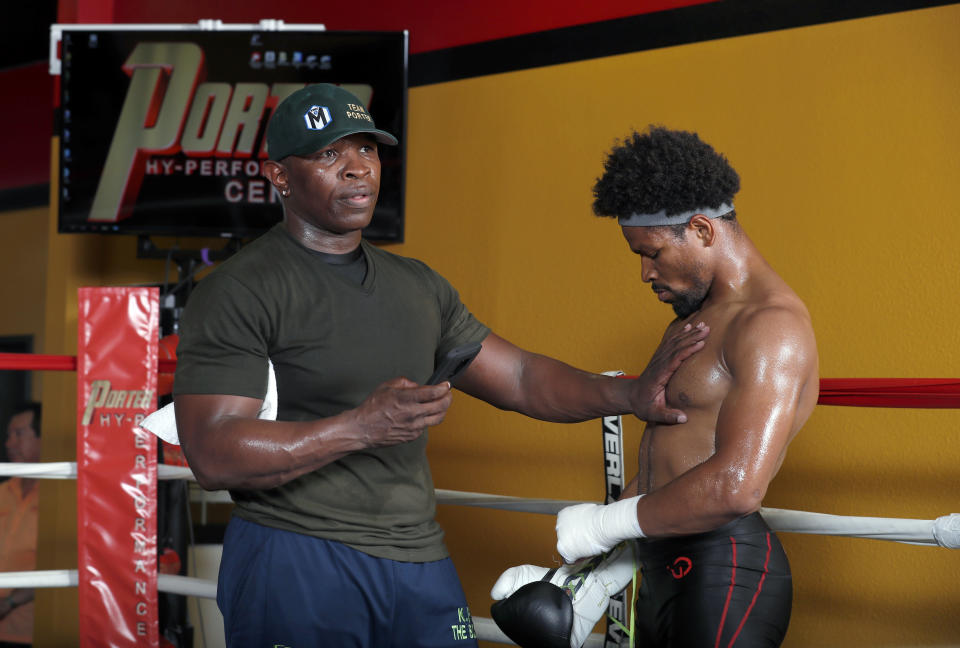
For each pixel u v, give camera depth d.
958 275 2.31
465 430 3.14
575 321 2.94
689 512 1.27
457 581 1.64
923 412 2.32
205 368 1.41
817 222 2.53
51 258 3.79
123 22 3.96
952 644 2.24
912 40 2.41
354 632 1.49
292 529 1.48
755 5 2.66
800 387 1.28
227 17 3.72
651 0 2.85
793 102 2.58
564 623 1.41
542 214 3.03
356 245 1.60
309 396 1.49
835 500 2.44
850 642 2.39
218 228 3.28
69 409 3.71
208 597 2.33
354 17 3.45
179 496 3.05
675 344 1.43
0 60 5.81
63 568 3.65
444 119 3.24
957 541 1.60
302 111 1.49
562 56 3.01
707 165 1.40
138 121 3.32
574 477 2.92
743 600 1.31
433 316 1.65
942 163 2.35
